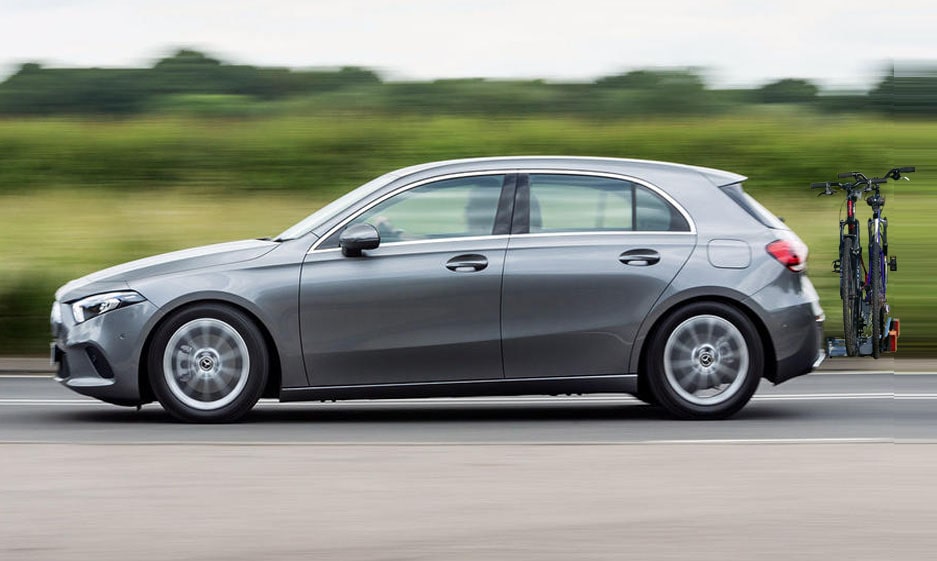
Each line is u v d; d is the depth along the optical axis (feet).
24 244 143.23
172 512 42.47
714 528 40.06
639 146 198.29
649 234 66.39
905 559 36.42
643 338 65.62
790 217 160.56
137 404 65.46
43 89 210.59
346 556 36.83
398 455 53.21
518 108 207.00
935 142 154.20
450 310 64.85
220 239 148.97
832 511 42.37
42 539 38.83
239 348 64.39
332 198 185.57
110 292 64.85
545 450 54.29
